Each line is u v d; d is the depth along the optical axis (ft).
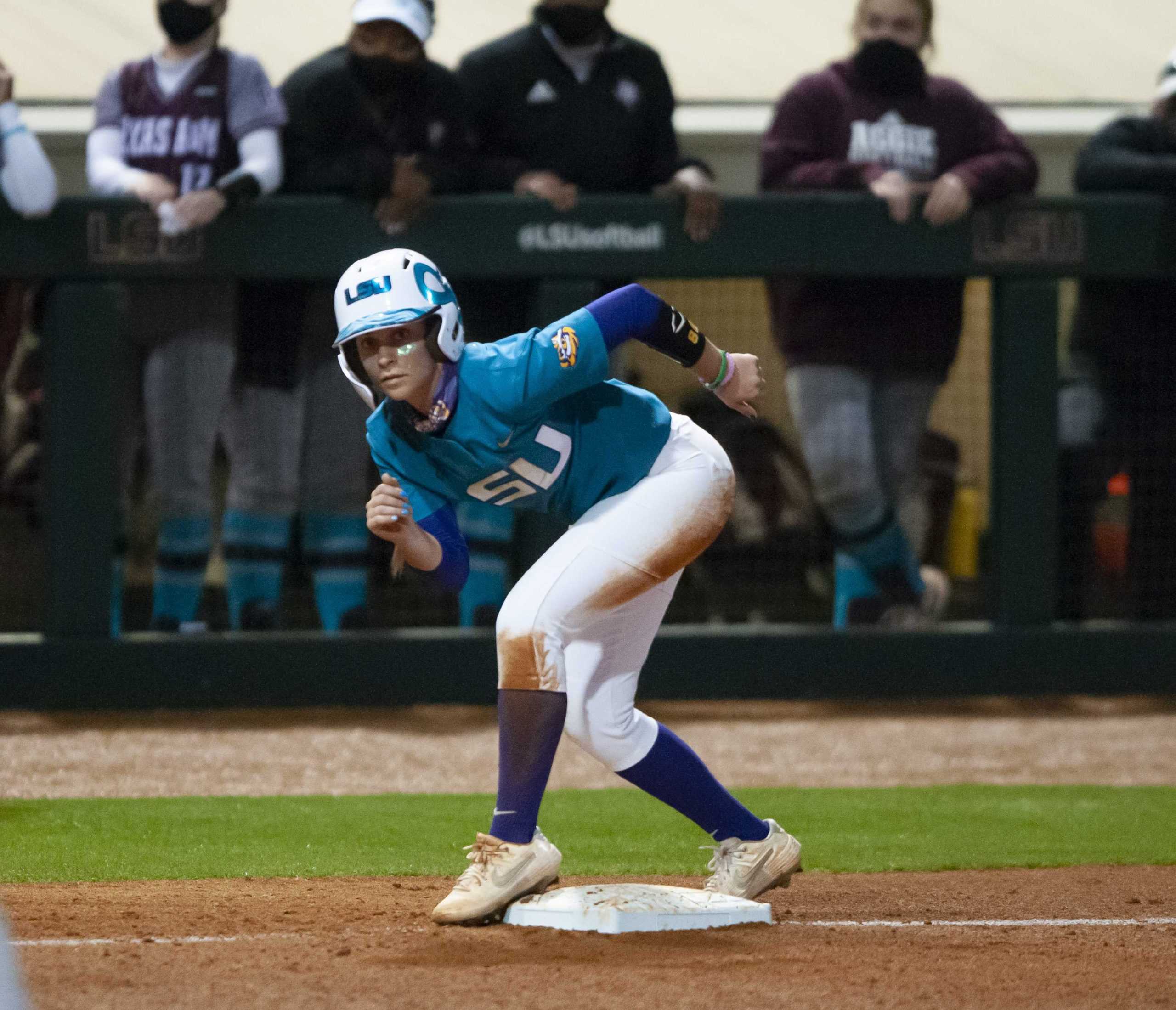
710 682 92.99
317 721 89.20
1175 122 95.76
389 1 86.33
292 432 89.04
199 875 53.06
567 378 41.65
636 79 92.68
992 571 95.76
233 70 88.53
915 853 59.21
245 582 90.48
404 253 41.42
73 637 88.63
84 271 87.10
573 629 43.62
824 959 40.60
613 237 90.53
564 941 42.04
